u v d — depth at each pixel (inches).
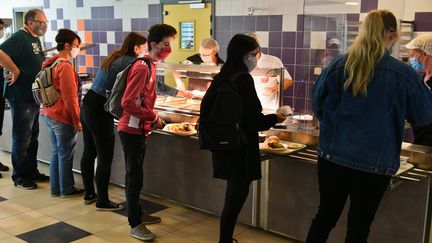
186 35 224.5
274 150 103.4
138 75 103.2
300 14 184.7
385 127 73.7
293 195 111.2
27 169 156.6
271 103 125.8
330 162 78.7
